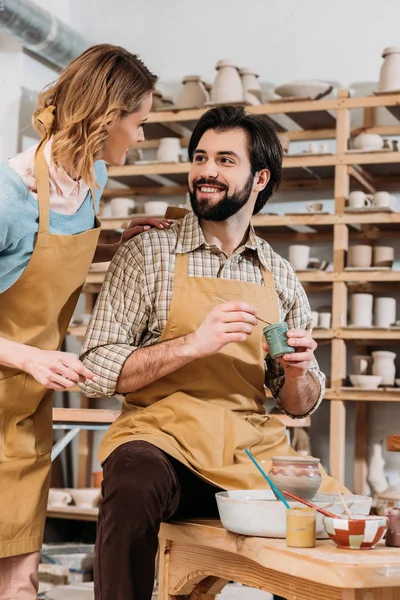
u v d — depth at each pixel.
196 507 2.36
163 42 5.49
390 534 1.88
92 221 2.38
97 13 5.65
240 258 2.56
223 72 4.92
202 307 2.41
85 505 4.72
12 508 2.29
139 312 2.44
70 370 2.07
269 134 2.55
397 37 5.00
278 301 2.59
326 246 5.13
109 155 2.35
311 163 4.74
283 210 5.20
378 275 4.59
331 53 5.11
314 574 1.67
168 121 5.01
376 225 4.87
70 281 2.29
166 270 2.45
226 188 2.45
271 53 5.24
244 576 2.04
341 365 4.62
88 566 4.19
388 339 4.77
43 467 2.37
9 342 2.14
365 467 4.80
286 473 1.99
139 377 2.29
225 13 5.37
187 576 2.29
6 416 2.27
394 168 4.84
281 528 1.92
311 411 2.59
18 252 2.20
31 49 5.04
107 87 2.21
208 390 2.38
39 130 2.25
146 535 2.03
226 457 2.30
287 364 2.40
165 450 2.20
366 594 1.65
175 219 2.75
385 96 4.61
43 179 2.20
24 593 2.33
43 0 5.40
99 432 5.39
